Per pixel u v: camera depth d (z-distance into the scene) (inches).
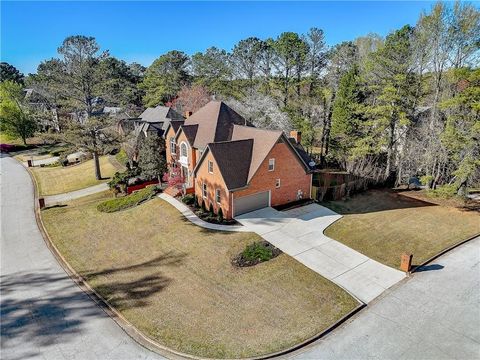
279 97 2202.3
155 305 637.3
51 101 2474.2
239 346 528.4
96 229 1008.9
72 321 600.7
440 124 1195.3
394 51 1246.9
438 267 757.3
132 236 946.7
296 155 1104.8
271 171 1059.9
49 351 528.4
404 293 662.5
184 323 583.8
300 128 1759.4
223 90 2514.8
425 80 1248.8
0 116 2463.1
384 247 845.8
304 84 2321.6
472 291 668.7
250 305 625.6
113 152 2012.8
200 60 2854.3
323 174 1502.2
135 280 728.3
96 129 1560.0
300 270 735.7
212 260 784.9
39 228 1051.9
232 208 1001.5
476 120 1063.6
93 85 1600.6
